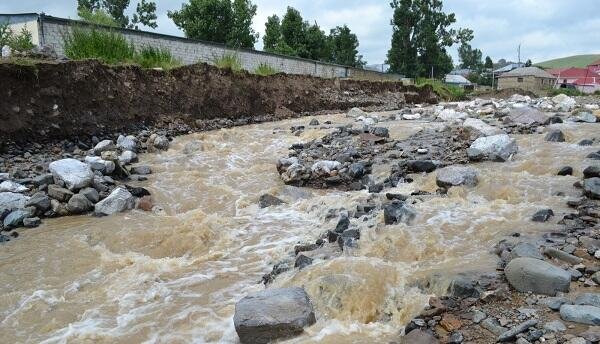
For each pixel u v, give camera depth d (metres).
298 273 5.71
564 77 75.12
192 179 10.65
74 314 5.46
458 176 8.55
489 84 77.69
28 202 8.54
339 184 10.18
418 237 6.35
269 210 9.08
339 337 4.44
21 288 6.10
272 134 15.09
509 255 5.43
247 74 18.81
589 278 4.85
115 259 6.96
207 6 34.75
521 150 10.09
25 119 11.38
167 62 16.84
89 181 9.35
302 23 42.16
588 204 7.06
